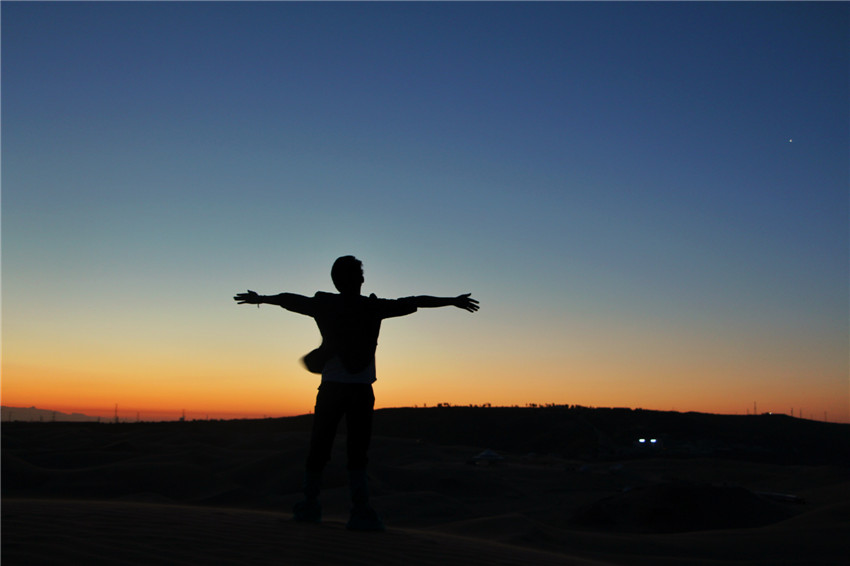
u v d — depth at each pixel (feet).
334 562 13.53
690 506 112.16
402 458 221.46
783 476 203.21
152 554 12.77
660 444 338.95
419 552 15.92
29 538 13.30
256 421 353.10
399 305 17.99
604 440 357.82
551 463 251.39
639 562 65.31
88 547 12.91
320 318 17.81
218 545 14.05
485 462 226.99
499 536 66.69
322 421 18.08
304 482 18.99
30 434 183.73
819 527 84.48
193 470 97.35
